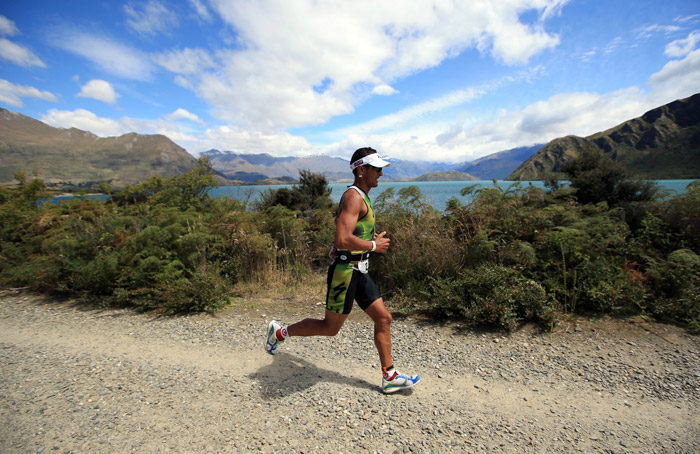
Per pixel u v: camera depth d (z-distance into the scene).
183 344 3.91
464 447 2.15
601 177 9.78
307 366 3.33
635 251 5.17
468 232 5.73
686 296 4.07
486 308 4.11
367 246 2.64
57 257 6.09
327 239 7.35
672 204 6.23
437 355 3.53
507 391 2.86
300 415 2.48
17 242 8.07
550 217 5.80
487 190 6.64
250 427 2.33
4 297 5.96
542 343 3.70
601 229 5.39
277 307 5.25
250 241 6.55
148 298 5.23
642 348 3.50
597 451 2.14
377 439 2.22
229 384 2.95
